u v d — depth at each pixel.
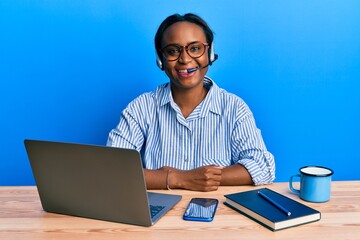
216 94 1.44
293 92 1.83
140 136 1.45
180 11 1.76
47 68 1.81
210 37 1.36
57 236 0.83
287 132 1.87
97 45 1.79
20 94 1.83
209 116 1.41
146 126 1.45
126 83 1.83
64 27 1.77
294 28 1.77
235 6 1.75
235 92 1.83
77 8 1.75
